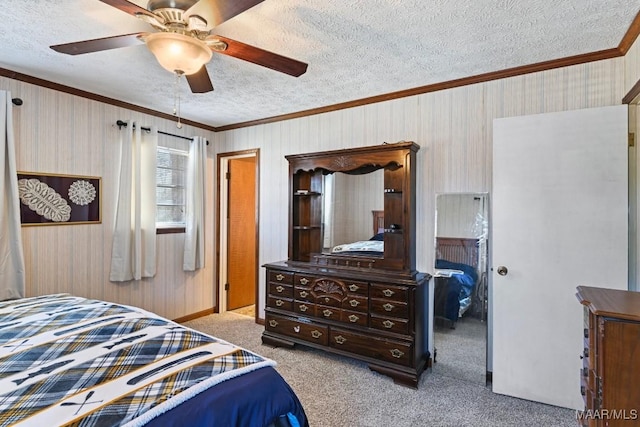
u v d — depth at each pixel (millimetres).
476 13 1893
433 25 2021
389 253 3086
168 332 1660
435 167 2988
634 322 1244
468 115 2842
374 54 2398
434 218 2984
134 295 3609
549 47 2297
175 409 1084
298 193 3529
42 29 2078
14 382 1176
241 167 4805
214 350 1498
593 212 2264
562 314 2342
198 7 1434
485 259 2734
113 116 3404
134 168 3496
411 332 2658
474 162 2814
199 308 4340
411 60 2492
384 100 3236
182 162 4121
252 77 2809
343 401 2398
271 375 1380
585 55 2389
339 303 2992
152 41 1634
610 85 2346
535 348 2422
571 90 2465
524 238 2463
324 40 2205
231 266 4680
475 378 2715
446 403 2391
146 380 1211
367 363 2896
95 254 3277
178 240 4078
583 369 1753
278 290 3381
